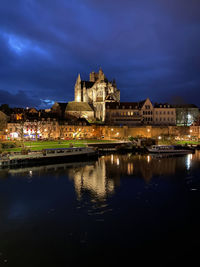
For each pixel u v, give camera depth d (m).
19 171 55.16
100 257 21.50
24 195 37.78
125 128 125.44
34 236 24.97
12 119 112.00
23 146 72.50
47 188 41.69
